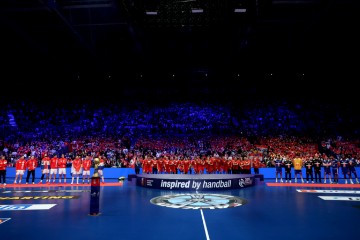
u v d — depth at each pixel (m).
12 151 29.73
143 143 32.75
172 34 33.03
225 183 16.73
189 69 42.97
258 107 41.38
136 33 30.80
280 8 26.42
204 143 32.59
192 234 7.65
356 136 33.00
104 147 31.02
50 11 24.22
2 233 7.75
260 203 12.09
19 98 42.97
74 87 45.25
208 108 41.84
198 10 23.44
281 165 21.44
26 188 17.00
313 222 8.91
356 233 7.77
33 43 31.06
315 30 29.98
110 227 8.34
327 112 38.62
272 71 43.31
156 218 9.41
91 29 30.88
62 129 36.78
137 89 44.97
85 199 13.00
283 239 7.28
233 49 34.91
